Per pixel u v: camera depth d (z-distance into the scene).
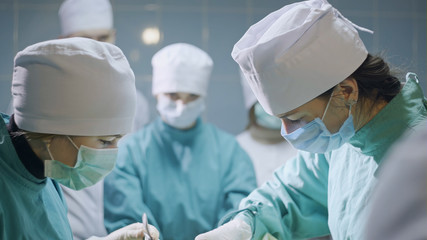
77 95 1.28
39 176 1.33
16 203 1.26
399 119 1.33
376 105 1.37
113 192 2.38
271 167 2.87
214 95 3.76
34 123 1.28
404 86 1.36
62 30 2.93
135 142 2.61
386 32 3.86
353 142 1.41
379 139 1.35
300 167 1.60
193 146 2.61
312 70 1.31
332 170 1.52
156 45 3.74
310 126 1.35
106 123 1.32
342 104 1.34
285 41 1.31
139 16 3.73
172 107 2.64
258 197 1.61
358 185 1.41
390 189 0.63
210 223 2.46
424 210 0.60
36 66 1.28
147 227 1.32
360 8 3.85
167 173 2.54
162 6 3.74
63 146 1.31
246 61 1.36
